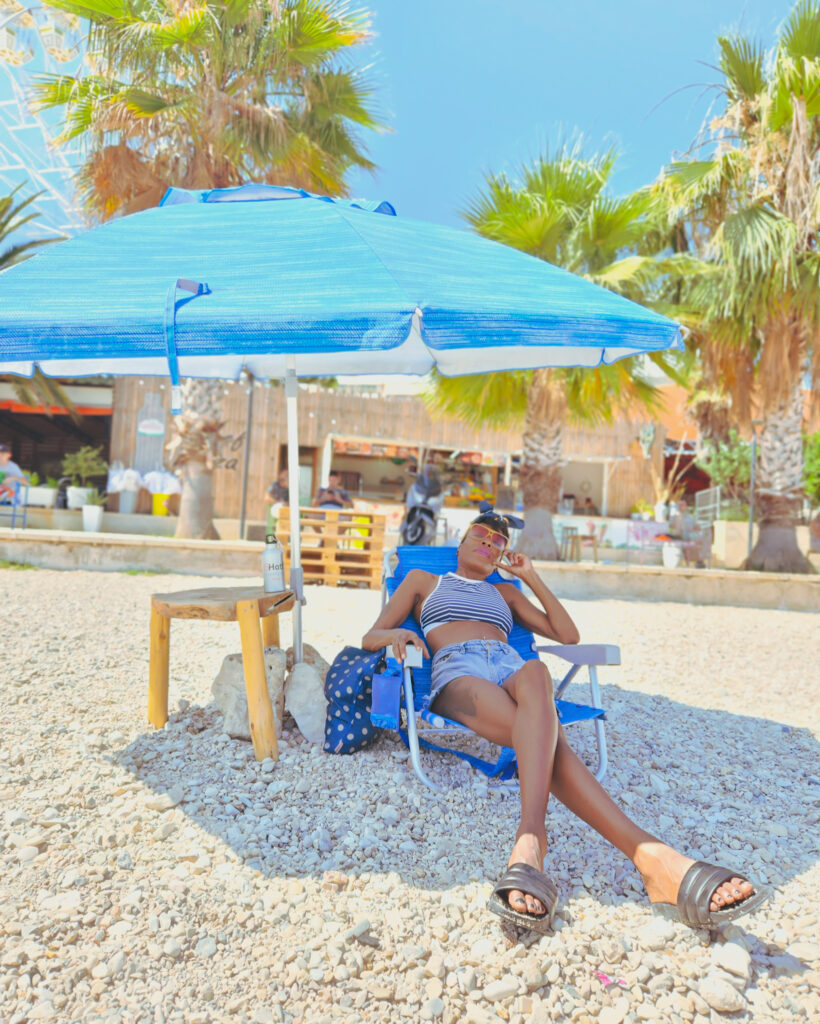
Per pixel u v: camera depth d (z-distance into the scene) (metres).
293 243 2.72
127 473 14.44
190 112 9.06
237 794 2.60
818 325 9.72
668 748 3.45
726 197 10.38
